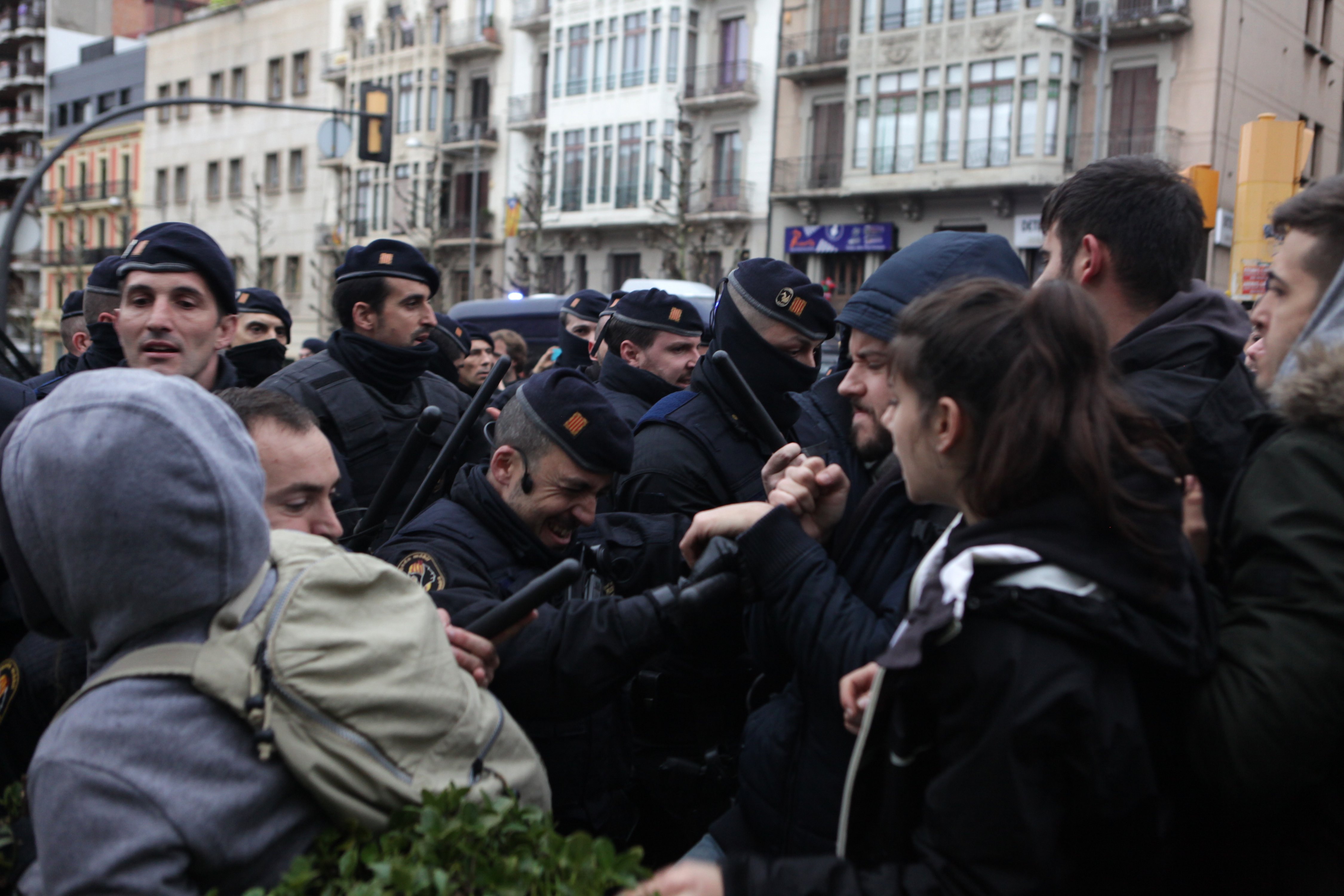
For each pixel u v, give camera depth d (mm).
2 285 11172
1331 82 26672
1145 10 22375
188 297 2582
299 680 1264
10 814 1563
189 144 42688
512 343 7719
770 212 28016
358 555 1440
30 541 1251
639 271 30766
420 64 35219
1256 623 1313
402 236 35531
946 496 1421
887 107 25609
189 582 1247
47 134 50219
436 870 1195
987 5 24031
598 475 2064
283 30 39406
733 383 2238
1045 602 1233
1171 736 1339
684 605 1720
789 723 1746
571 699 1815
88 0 51875
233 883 1254
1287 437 1385
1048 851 1215
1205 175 7191
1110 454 1285
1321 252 1749
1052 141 23359
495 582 2023
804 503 1765
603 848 1310
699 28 29531
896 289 1982
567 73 31781
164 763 1210
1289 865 1381
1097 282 1991
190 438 1248
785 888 1305
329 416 3299
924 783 1362
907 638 1280
